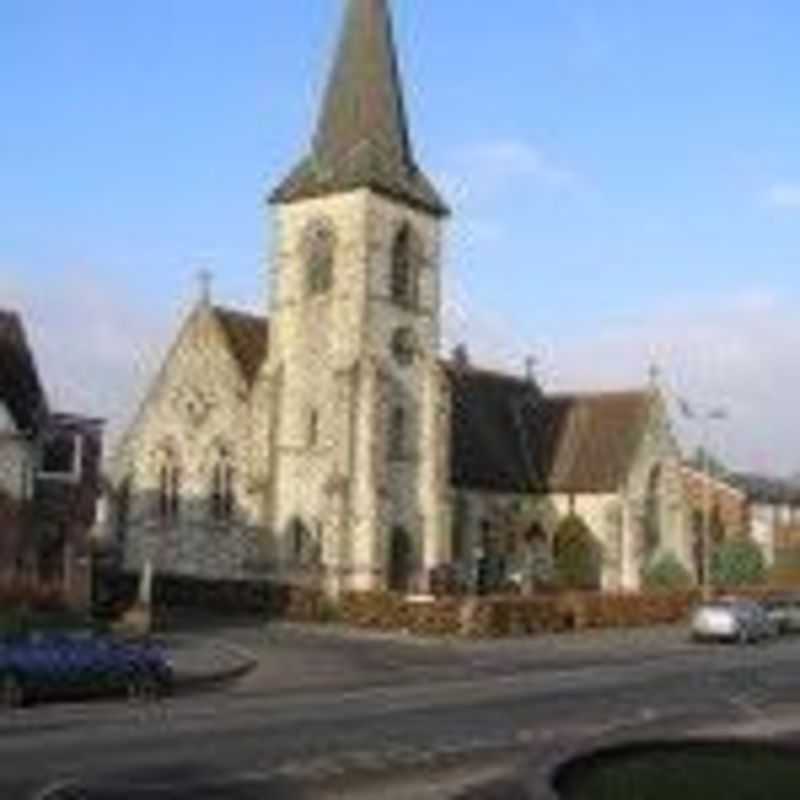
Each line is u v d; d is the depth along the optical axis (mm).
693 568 87812
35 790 23984
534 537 85438
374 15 79062
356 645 58062
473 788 23422
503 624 64688
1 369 58031
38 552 57906
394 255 76875
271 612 69188
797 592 84062
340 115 78312
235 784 25453
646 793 17859
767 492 115438
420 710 37062
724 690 43719
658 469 86875
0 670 36906
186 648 52562
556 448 87375
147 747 29109
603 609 70125
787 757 20703
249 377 78312
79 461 59438
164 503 80375
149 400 81625
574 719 35969
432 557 76688
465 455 82875
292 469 75938
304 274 77188
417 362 77312
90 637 39781
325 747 30047
